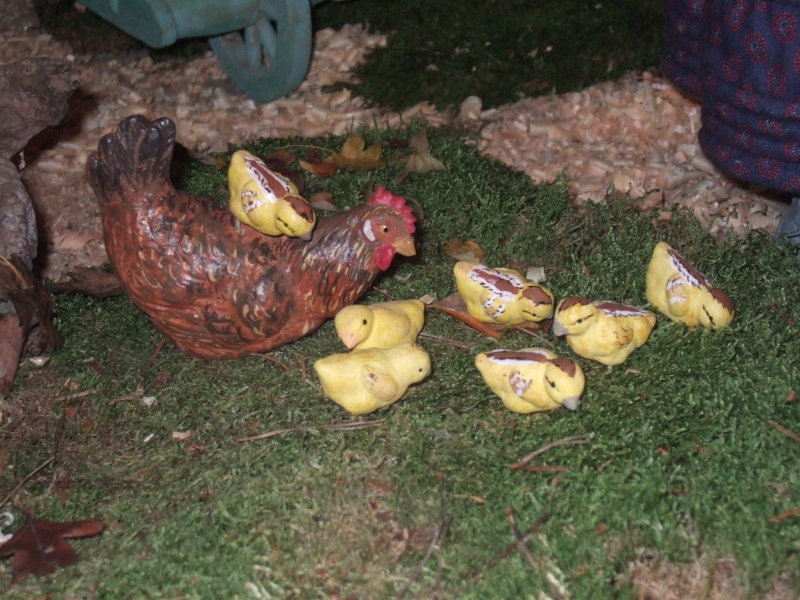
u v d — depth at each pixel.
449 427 0.49
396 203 0.48
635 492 0.45
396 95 0.73
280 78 0.72
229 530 0.45
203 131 0.72
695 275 0.51
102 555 0.45
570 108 0.71
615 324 0.49
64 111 0.59
